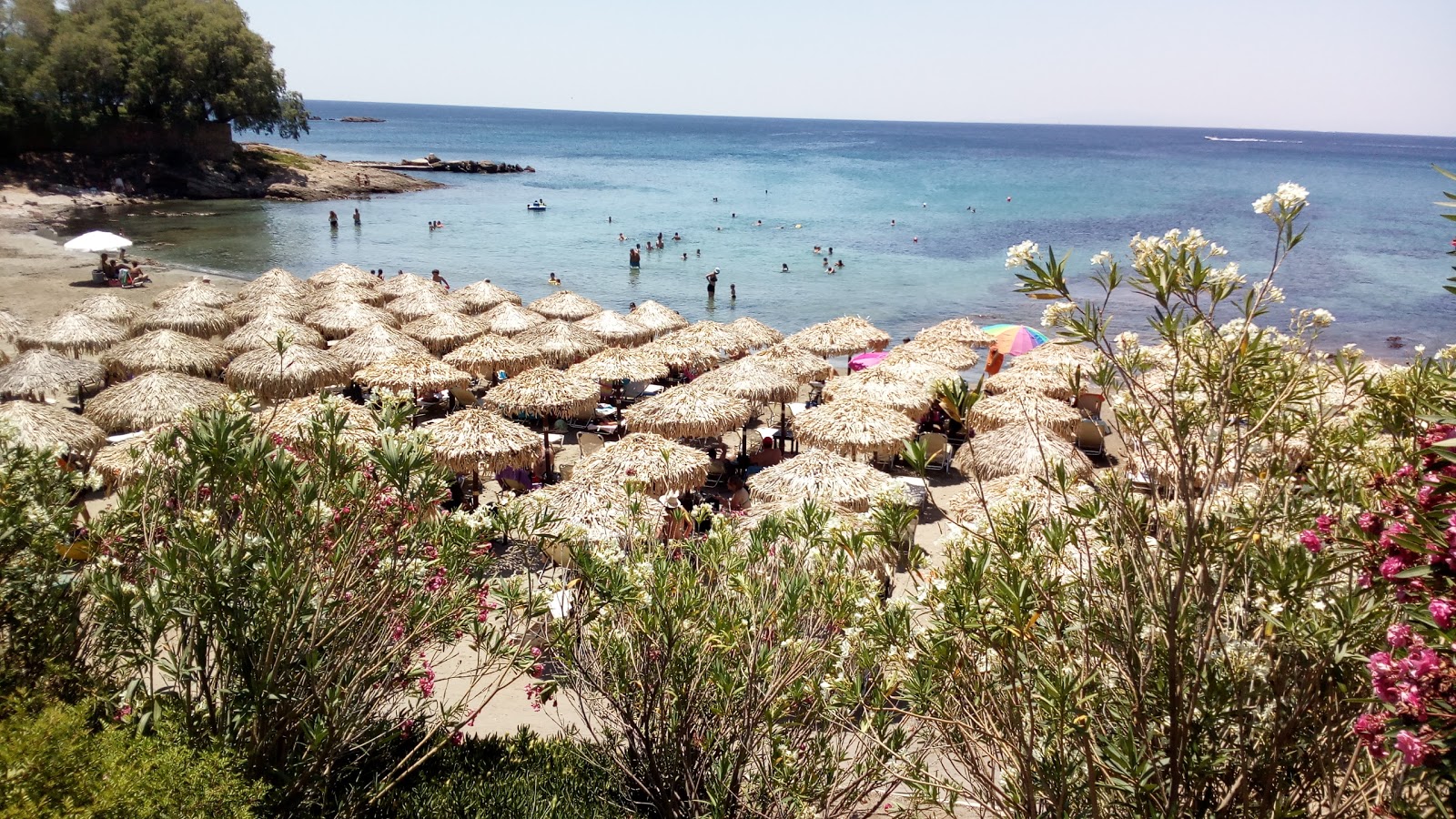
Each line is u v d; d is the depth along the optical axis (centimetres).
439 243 4741
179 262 3853
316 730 493
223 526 516
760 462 1590
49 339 1983
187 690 494
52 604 491
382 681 556
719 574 579
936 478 1584
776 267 4234
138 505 540
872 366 1889
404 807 611
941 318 3234
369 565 539
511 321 2345
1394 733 271
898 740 472
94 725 477
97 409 1501
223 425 475
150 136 6175
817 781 507
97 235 3008
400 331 2159
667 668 555
